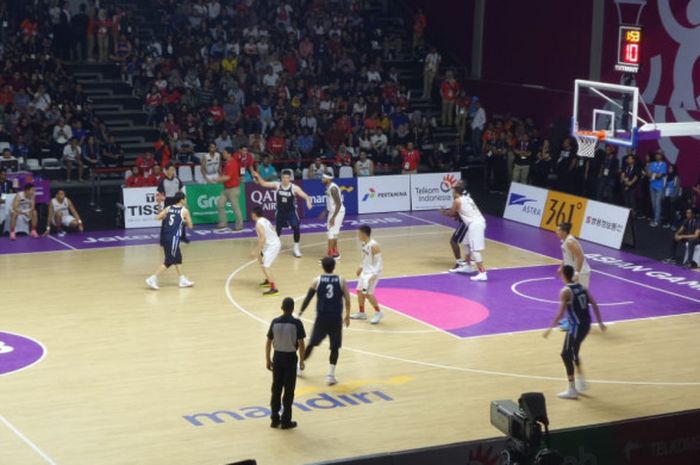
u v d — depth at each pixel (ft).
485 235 96.58
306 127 116.06
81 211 102.12
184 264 83.56
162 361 60.54
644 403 55.21
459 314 71.20
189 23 126.82
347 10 135.64
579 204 96.27
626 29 108.37
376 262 68.23
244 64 122.62
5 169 96.37
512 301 74.59
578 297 55.47
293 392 50.78
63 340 64.13
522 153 112.88
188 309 71.00
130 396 55.06
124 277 79.05
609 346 64.95
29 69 113.60
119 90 120.37
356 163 109.19
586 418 53.01
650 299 75.82
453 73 132.98
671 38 105.60
